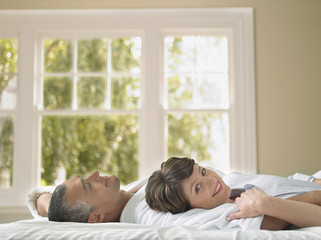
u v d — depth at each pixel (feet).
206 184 5.23
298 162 11.71
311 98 11.88
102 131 22.11
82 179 5.60
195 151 12.97
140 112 12.12
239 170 11.69
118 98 18.31
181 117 13.15
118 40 13.21
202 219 4.76
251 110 11.80
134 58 13.26
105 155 22.11
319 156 11.72
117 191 5.87
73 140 20.62
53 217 5.36
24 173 11.86
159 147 11.85
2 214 11.57
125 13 12.09
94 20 12.13
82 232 3.69
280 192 5.06
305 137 11.78
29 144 11.94
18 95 12.09
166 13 12.07
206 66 12.48
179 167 5.26
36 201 7.35
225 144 12.74
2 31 12.23
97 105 15.47
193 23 12.09
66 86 15.28
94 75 12.57
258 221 4.38
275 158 11.73
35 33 12.21
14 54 12.60
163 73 12.26
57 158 18.15
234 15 12.06
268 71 11.98
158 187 5.25
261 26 12.09
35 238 3.59
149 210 5.50
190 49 12.51
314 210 4.36
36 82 12.30
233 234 3.57
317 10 12.10
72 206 5.34
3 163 12.44
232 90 12.07
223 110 12.15
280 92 11.91
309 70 11.96
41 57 12.45
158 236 3.52
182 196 5.17
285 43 12.03
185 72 12.44
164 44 12.44
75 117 20.68
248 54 11.96
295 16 12.10
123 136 22.57
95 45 12.84
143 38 12.25
